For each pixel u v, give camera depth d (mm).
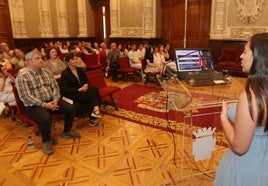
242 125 906
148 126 3342
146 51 5930
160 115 3738
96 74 3941
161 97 4707
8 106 3342
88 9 10133
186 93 1607
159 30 8766
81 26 10156
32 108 2695
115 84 5914
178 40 8492
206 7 7703
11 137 3041
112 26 9469
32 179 2162
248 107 891
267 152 1011
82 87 3227
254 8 6555
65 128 3006
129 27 9109
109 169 2312
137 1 8672
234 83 1748
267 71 891
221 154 2346
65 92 3227
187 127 2406
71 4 9945
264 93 882
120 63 6051
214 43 7371
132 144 2822
